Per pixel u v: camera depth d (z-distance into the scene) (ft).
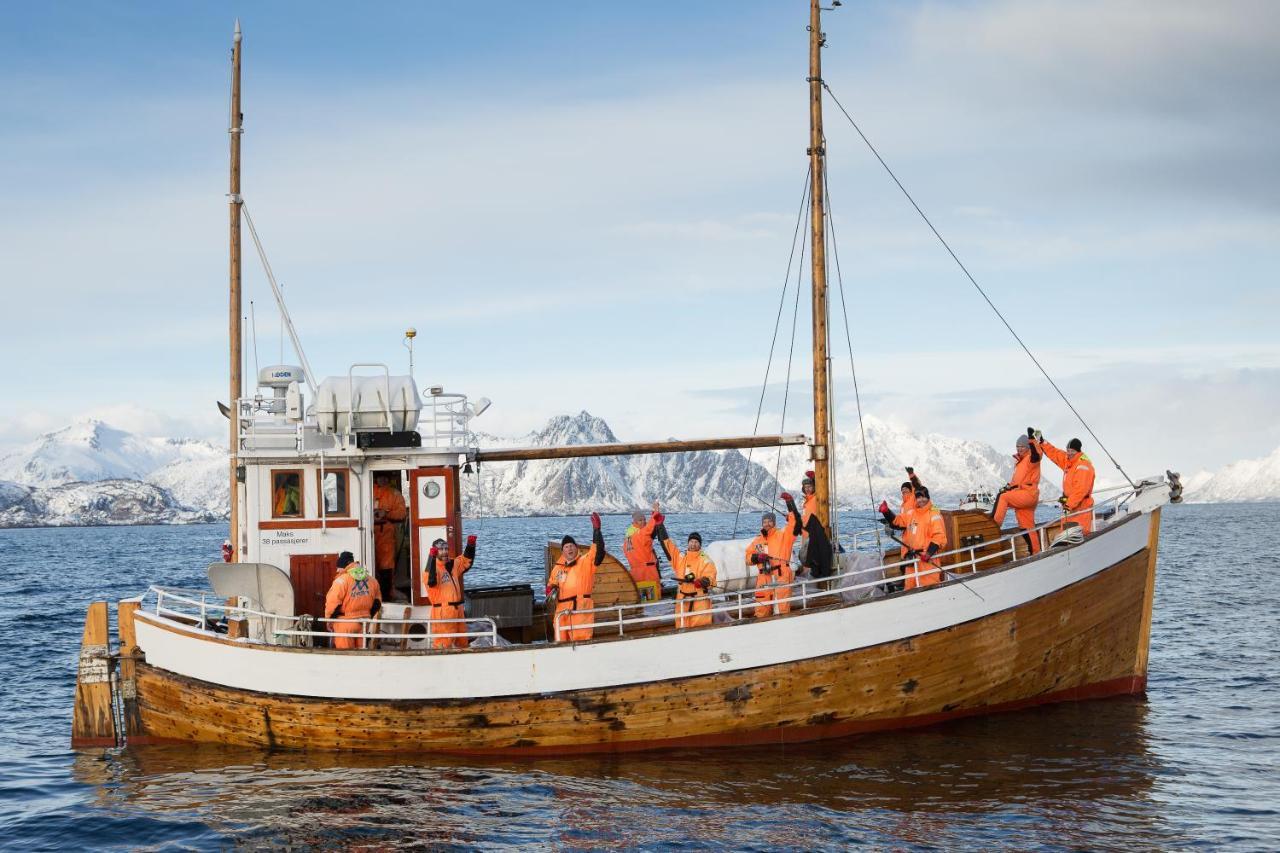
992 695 54.90
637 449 57.41
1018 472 58.65
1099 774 47.70
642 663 50.03
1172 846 39.34
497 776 48.03
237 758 52.06
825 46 58.80
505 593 59.88
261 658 51.70
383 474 58.34
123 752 54.65
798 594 54.95
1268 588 138.62
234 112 69.10
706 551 57.93
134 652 56.08
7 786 49.78
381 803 44.86
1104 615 57.06
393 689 50.16
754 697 50.52
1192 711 60.64
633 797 44.88
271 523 54.70
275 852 40.32
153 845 41.60
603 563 55.16
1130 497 60.59
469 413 57.62
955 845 39.45
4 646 104.63
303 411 55.88
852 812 42.93
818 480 57.06
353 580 51.70
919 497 53.93
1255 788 46.06
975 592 52.95
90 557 338.54
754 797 44.68
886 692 52.08
